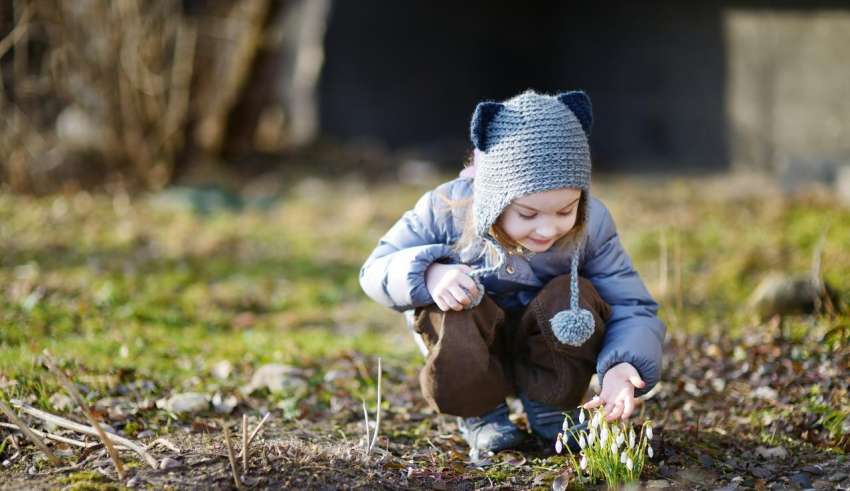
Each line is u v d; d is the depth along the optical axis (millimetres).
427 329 3477
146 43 11297
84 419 3955
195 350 5355
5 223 9180
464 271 3377
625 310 3584
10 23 10820
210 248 8664
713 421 4172
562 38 17141
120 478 3246
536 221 3236
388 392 4637
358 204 10820
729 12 13750
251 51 12734
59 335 5566
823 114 12516
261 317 6715
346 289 7629
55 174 10984
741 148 13727
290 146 14555
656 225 9508
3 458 3535
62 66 10984
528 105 3242
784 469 3643
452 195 3537
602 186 12555
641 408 4320
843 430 3922
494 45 17391
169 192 10938
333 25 15164
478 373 3441
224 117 12898
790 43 12914
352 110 15547
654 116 15219
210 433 3887
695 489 3414
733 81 13789
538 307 3455
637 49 15453
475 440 3775
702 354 5035
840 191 10117
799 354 4836
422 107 16500
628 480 3383
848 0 12125
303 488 3244
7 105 10836
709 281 7199
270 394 4531
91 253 8195
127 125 11352
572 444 3721
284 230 9766
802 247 7941
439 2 16578
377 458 3604
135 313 6254
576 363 3508
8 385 4234
